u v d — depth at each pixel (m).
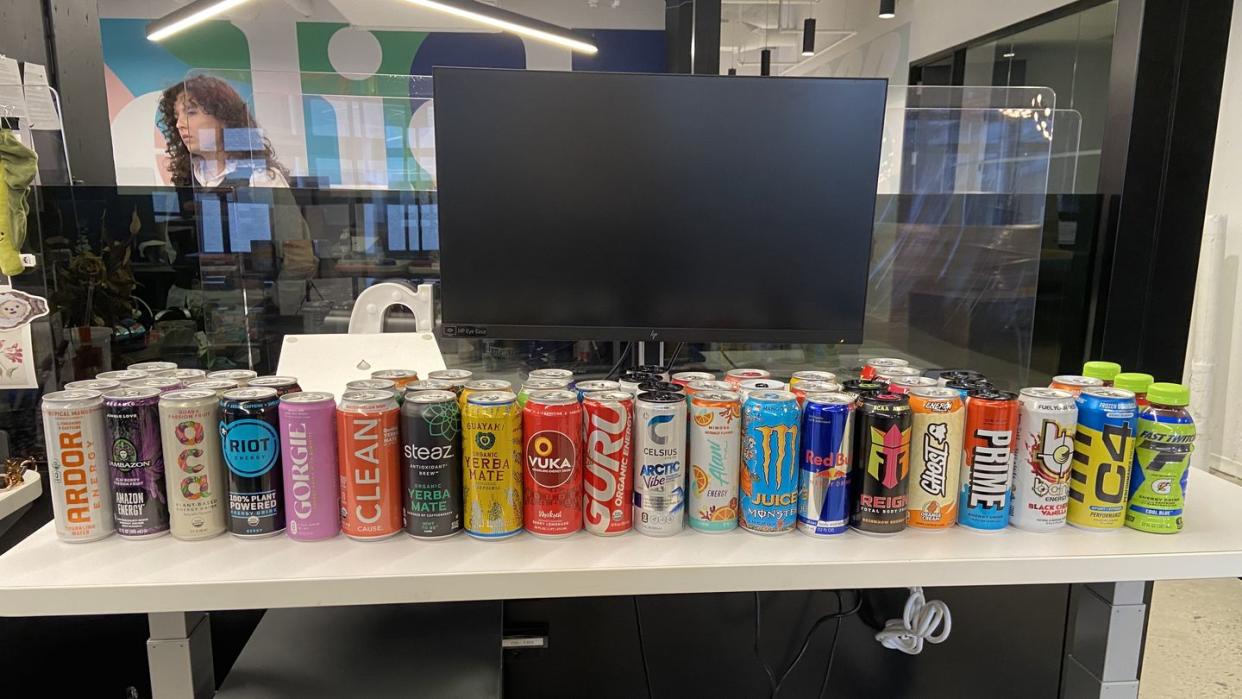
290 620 0.99
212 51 5.87
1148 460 0.85
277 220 1.55
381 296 1.31
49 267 1.47
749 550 0.79
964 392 0.87
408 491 0.80
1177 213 1.56
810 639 1.35
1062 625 1.36
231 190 1.53
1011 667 1.37
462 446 0.80
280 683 0.84
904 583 0.77
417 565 0.74
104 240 1.51
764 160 1.02
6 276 1.40
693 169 1.02
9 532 1.31
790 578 0.76
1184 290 1.60
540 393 0.82
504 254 1.03
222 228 1.54
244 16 5.82
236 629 1.32
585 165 1.01
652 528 0.82
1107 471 0.85
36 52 1.58
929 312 1.66
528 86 0.98
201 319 1.56
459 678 0.85
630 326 1.06
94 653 1.34
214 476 0.79
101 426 0.77
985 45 4.46
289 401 0.78
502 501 0.80
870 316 1.64
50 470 0.77
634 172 1.02
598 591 0.74
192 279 1.55
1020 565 0.78
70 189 1.48
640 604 1.32
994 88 1.77
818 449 0.81
